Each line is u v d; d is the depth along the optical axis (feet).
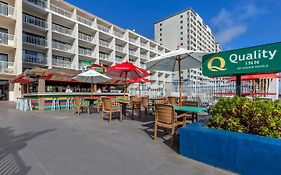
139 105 28.37
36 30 94.68
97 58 127.24
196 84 49.26
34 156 11.84
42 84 42.42
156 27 319.06
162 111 15.20
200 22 333.83
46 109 41.42
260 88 38.09
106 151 12.91
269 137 9.50
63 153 12.44
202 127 12.16
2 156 11.82
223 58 15.30
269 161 8.62
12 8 77.71
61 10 107.96
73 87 57.98
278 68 12.44
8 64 76.54
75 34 113.09
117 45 158.81
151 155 12.19
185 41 288.71
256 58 13.46
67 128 20.51
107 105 25.07
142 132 18.70
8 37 77.10
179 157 11.85
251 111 10.73
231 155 9.85
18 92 72.64
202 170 10.00
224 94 42.01
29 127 20.99
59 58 108.78
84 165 10.54
